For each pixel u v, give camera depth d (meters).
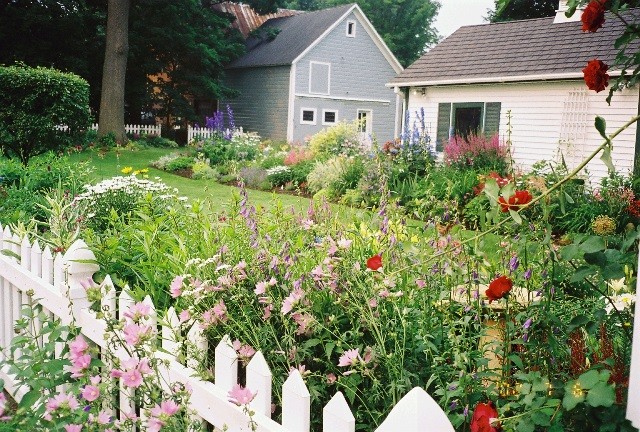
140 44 27.23
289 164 16.12
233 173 14.99
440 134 17.11
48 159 8.15
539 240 1.99
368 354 1.88
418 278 2.26
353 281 2.10
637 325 1.23
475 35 17.98
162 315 2.37
